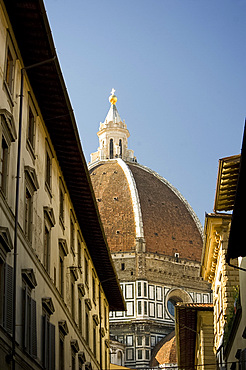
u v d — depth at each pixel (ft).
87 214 142.41
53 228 112.06
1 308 72.79
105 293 206.80
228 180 106.01
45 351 96.58
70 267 128.77
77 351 131.75
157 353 551.59
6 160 79.46
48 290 103.71
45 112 103.09
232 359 116.47
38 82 94.32
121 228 614.75
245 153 65.05
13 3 76.74
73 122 104.78
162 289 591.78
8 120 77.97
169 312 599.16
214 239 139.54
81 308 144.36
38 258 96.68
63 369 115.34
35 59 88.48
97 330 177.37
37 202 98.78
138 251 595.88
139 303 574.97
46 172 108.88
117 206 632.38
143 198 643.04
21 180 87.71
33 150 96.48
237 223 79.97
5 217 77.25
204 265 162.50
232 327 106.73
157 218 632.79
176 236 630.74
